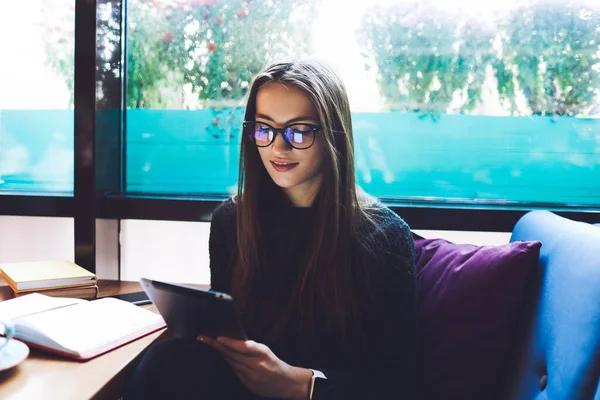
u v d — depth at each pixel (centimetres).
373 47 177
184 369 97
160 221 189
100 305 120
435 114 177
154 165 191
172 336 114
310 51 180
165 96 188
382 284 114
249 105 117
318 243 115
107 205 182
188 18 185
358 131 179
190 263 189
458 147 176
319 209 116
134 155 192
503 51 172
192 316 93
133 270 192
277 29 181
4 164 193
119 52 185
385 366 112
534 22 170
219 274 131
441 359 121
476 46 173
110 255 185
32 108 191
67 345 97
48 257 192
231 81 185
